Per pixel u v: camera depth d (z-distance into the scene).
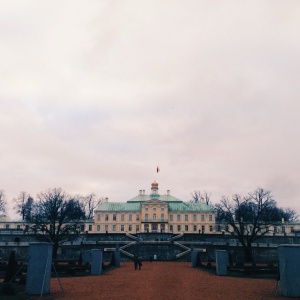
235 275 49.28
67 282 40.50
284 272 30.34
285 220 160.25
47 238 97.25
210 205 158.50
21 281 37.66
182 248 95.94
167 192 154.75
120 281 41.16
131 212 143.12
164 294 30.73
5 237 113.62
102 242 98.75
